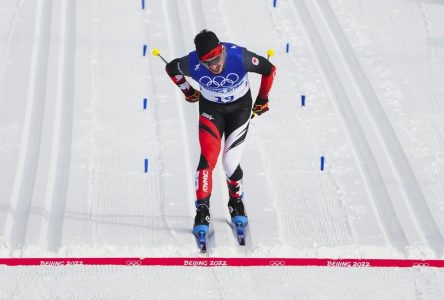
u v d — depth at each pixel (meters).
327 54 33.72
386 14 36.91
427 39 34.94
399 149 27.89
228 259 22.06
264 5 37.50
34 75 31.61
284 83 31.61
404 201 25.19
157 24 35.47
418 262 22.20
